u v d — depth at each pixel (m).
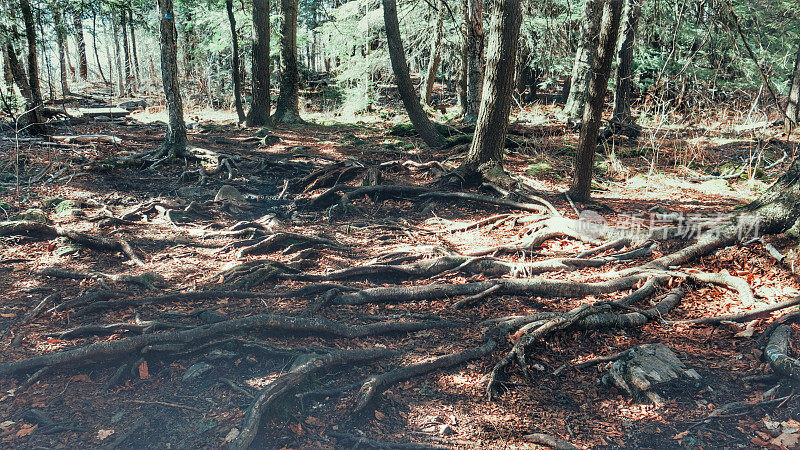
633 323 5.71
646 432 4.12
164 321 5.55
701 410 4.34
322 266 7.47
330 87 31.08
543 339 5.37
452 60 27.53
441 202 10.70
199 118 24.72
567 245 8.11
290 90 23.36
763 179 12.81
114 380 4.57
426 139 16.84
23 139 14.70
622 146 16.94
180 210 9.84
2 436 3.89
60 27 18.77
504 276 7.08
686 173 13.58
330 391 4.50
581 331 5.57
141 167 13.80
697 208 10.10
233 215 10.10
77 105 26.03
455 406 4.45
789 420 4.11
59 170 12.35
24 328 5.41
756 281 6.46
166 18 13.73
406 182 12.09
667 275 6.62
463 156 14.73
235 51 21.44
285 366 4.75
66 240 7.92
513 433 4.13
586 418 4.32
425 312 6.08
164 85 14.10
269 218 9.37
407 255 7.62
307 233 8.83
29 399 4.33
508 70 10.91
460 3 21.97
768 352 4.83
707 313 5.98
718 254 7.07
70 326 5.48
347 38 27.50
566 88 27.17
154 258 7.64
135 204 10.46
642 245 7.68
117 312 5.82
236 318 5.32
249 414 3.98
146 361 4.82
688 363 4.98
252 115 21.69
